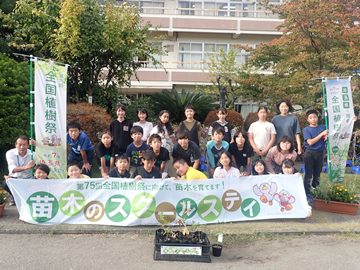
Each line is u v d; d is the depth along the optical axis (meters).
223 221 6.09
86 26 11.41
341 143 7.79
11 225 5.70
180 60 24.67
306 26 12.74
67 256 4.78
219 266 4.59
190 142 6.94
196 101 16.88
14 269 4.37
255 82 14.54
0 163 9.09
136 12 12.98
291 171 6.56
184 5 25.58
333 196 6.93
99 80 13.74
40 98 6.79
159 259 4.71
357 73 12.37
